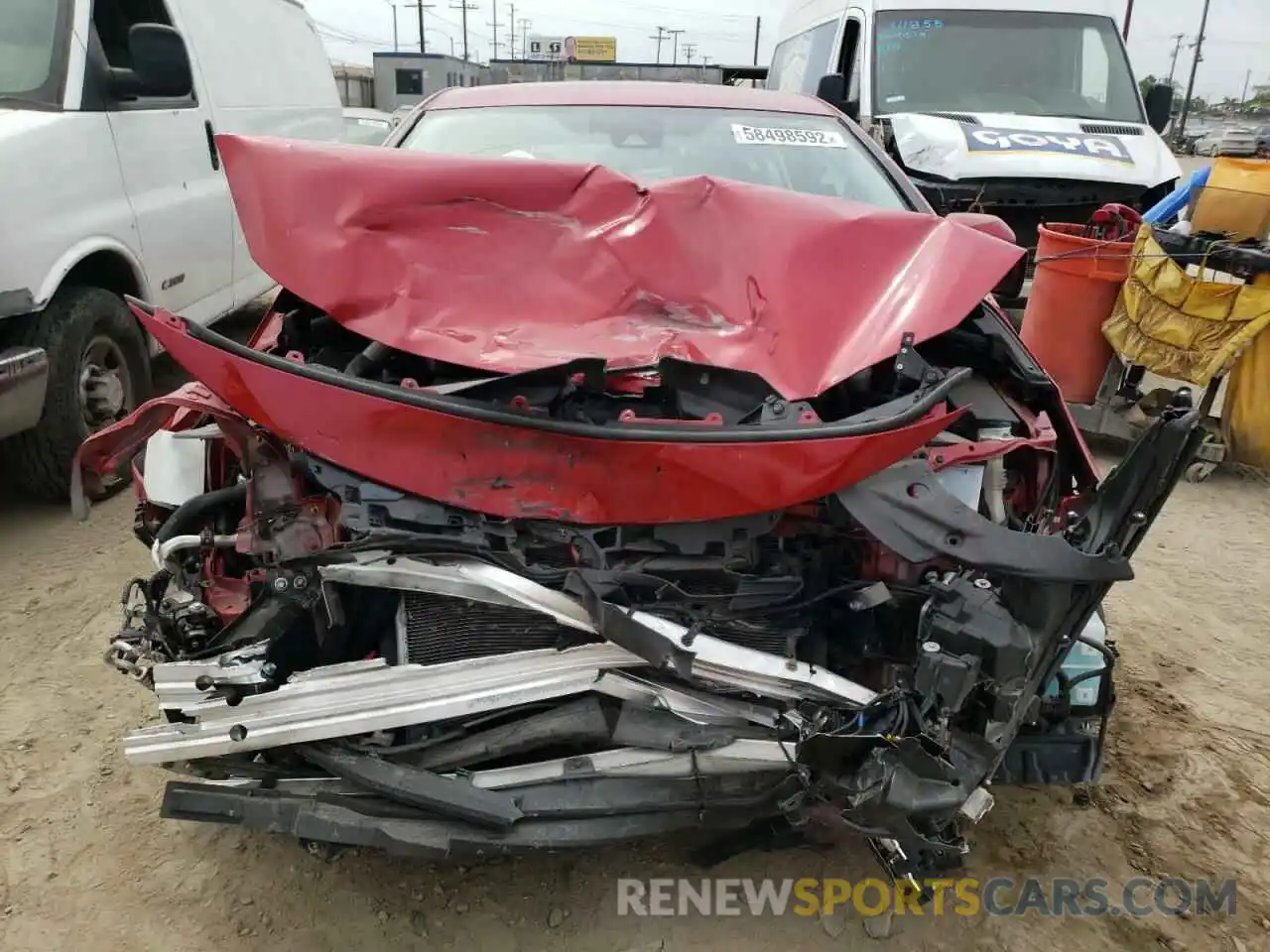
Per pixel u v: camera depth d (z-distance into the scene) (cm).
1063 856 265
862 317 228
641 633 193
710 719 205
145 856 255
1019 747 224
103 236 443
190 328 202
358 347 238
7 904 239
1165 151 700
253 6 631
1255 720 326
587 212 238
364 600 224
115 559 403
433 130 359
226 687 206
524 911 243
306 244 220
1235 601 409
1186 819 280
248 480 221
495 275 227
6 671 328
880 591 209
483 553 201
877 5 773
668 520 198
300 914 240
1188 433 196
